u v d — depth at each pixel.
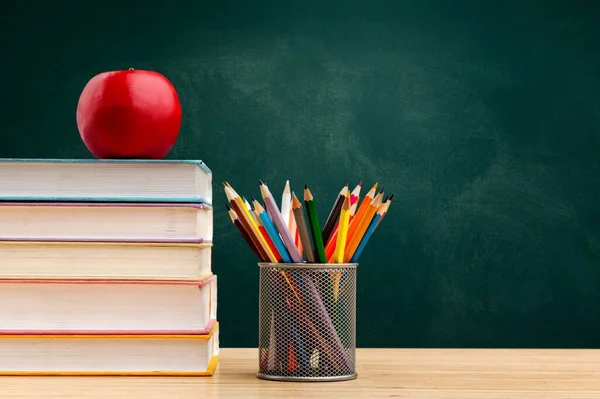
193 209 0.90
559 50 3.27
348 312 0.88
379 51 3.23
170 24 3.22
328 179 3.20
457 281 3.21
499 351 1.13
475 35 3.26
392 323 3.19
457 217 3.21
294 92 3.21
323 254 0.89
